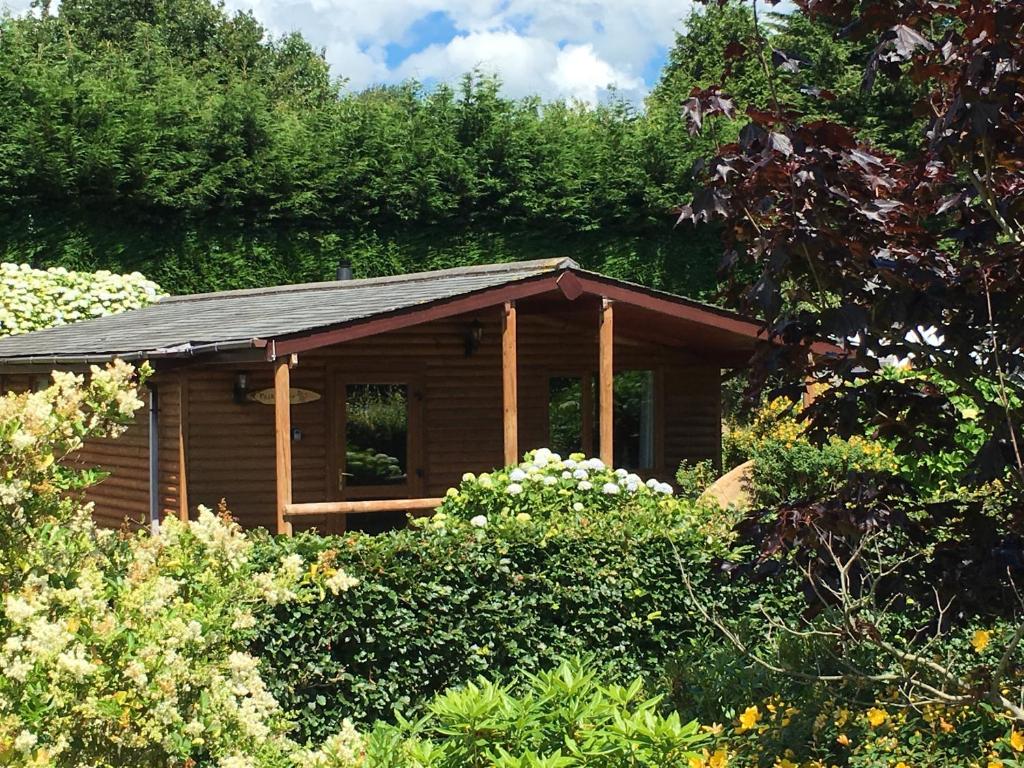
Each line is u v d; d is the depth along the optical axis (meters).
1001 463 5.44
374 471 14.68
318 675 7.65
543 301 14.01
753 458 13.85
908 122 22.14
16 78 21.08
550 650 8.43
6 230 21.00
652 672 8.48
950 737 5.63
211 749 4.62
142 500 13.96
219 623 4.83
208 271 22.23
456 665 8.17
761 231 5.64
